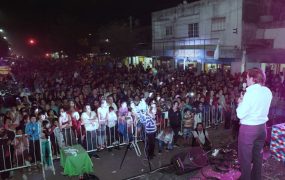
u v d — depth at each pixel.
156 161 9.14
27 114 9.84
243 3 23.05
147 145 9.23
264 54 21.08
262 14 24.09
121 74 24.08
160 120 11.25
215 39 25.95
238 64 23.30
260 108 3.94
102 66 32.53
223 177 5.01
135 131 9.97
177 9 30.19
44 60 45.59
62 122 9.78
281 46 22.42
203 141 10.13
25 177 8.35
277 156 6.05
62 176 8.33
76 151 8.09
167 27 32.09
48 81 20.00
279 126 6.05
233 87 16.11
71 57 44.22
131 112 10.66
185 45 29.62
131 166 8.77
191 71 24.31
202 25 27.23
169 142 10.14
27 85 20.45
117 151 10.13
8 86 19.28
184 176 6.32
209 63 26.56
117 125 10.62
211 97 13.27
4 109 12.90
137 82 19.36
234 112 11.16
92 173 8.32
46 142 8.98
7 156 8.41
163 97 13.77
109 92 14.66
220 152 6.38
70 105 10.85
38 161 8.98
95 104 11.84
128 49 37.56
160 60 33.81
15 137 8.70
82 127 10.17
